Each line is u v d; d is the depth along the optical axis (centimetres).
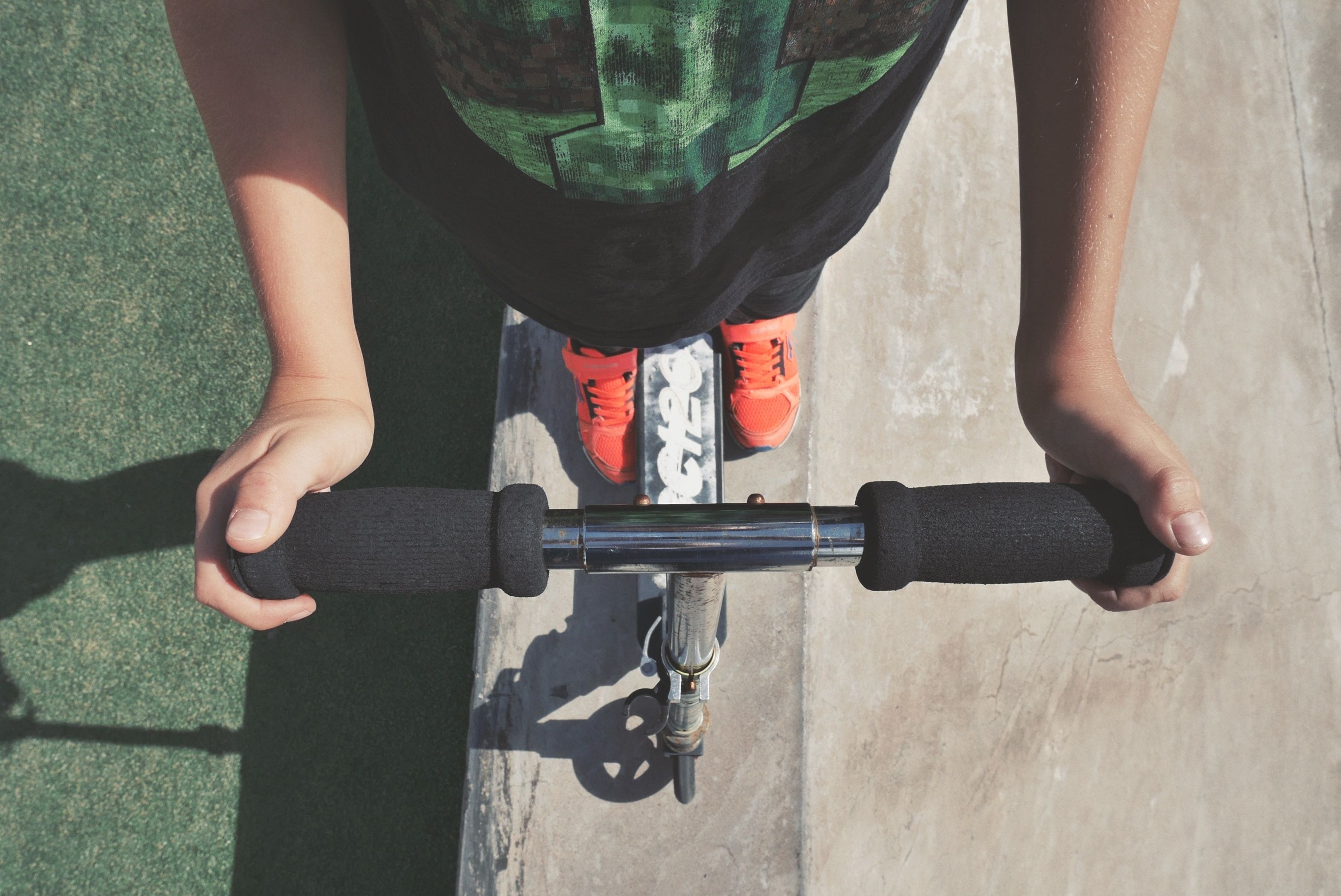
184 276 247
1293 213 243
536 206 91
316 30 79
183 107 262
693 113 78
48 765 206
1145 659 205
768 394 194
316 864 202
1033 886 188
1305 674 208
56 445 230
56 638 215
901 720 195
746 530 72
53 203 251
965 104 237
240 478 74
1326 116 252
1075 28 78
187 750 209
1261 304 234
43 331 240
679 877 177
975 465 213
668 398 184
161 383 238
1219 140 246
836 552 72
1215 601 211
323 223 83
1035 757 196
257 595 72
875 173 109
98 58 263
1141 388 224
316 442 75
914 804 190
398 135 94
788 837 177
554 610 195
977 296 223
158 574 222
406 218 253
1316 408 228
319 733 211
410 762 209
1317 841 197
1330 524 220
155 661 215
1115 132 80
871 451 212
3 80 260
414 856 202
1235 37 255
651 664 179
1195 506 70
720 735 184
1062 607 207
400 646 217
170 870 200
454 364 240
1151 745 200
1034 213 88
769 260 120
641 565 72
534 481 206
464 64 73
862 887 183
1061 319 86
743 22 70
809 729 189
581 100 76
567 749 186
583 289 108
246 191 80
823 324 213
